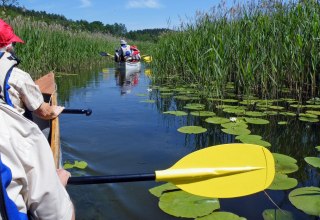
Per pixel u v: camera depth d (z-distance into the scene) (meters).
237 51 6.00
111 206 2.35
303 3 5.62
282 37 5.65
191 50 7.22
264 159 2.22
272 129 4.09
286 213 2.18
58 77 10.05
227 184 2.17
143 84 8.58
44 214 1.25
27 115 2.45
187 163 2.22
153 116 4.92
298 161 3.10
